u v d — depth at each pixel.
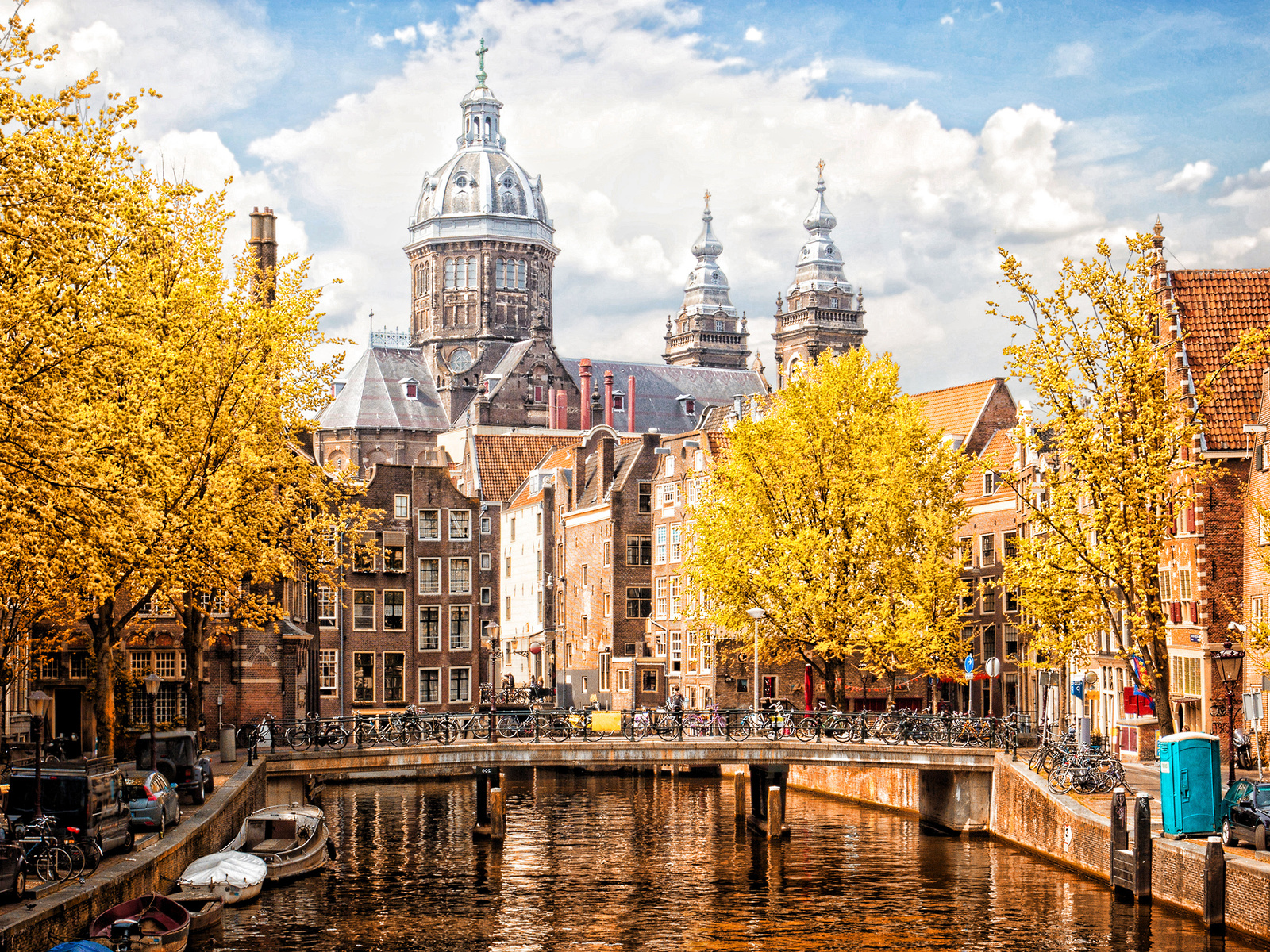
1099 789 46.59
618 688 93.56
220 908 37.50
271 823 46.19
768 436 61.84
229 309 46.50
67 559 29.80
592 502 99.88
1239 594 53.75
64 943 24.59
